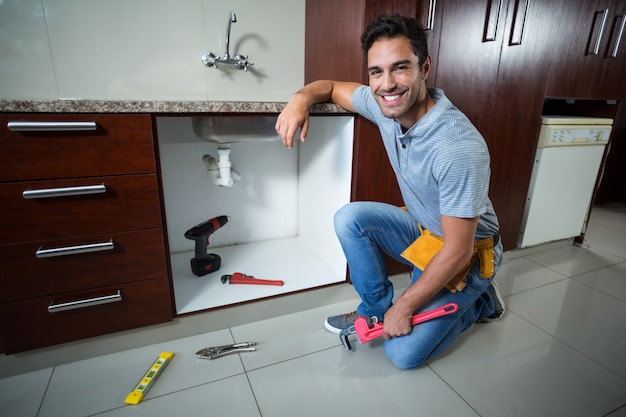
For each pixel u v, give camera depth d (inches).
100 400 38.9
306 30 61.9
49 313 40.1
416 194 41.1
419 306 38.4
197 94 57.2
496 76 57.7
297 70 63.7
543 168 70.0
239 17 56.9
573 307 59.2
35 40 46.6
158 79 54.2
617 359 47.4
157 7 51.6
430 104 37.7
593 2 62.4
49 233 37.5
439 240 42.3
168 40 53.4
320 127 61.3
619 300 61.6
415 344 41.7
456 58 53.1
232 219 71.1
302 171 71.6
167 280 44.8
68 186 36.9
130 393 39.4
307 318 54.5
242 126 48.9
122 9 49.8
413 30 32.4
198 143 63.7
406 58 32.5
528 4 55.4
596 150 75.9
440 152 33.7
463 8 50.8
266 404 39.0
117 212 39.8
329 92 47.5
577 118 70.4
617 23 66.7
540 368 45.3
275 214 74.6
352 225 46.1
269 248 71.1
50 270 38.7
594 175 78.3
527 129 64.8
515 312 57.6
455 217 33.9
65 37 47.9
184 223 67.2
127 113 37.3
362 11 46.0
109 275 41.5
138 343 47.1
